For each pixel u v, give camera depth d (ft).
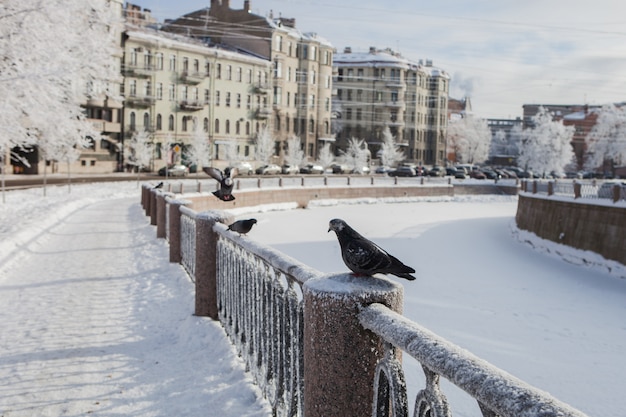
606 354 38.01
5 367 15.60
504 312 50.24
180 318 20.72
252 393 13.57
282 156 267.80
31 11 54.90
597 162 334.44
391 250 91.25
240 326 16.06
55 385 14.30
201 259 20.16
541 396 4.21
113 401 13.30
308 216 138.62
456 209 176.55
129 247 41.45
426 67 363.97
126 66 199.93
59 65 59.88
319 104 286.87
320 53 284.41
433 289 59.72
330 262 73.87
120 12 201.16
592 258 79.71
